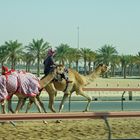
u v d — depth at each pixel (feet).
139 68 595.47
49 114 37.32
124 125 59.31
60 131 52.95
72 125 58.39
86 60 437.58
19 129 54.03
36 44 373.61
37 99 65.16
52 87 66.23
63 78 66.69
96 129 55.01
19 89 58.85
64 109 85.92
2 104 58.29
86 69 446.19
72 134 50.93
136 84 290.97
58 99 113.50
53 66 65.51
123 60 481.87
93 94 138.31
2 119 36.29
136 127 57.62
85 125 58.44
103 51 436.35
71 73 68.69
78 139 47.29
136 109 88.38
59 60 403.95
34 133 51.11
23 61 387.55
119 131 53.93
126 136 50.06
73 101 111.04
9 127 55.72
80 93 70.49
